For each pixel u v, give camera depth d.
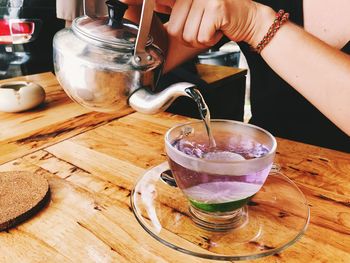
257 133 0.27
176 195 0.28
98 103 0.28
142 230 0.23
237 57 1.37
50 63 1.06
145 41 0.25
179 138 0.26
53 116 0.45
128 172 0.31
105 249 0.21
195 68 0.84
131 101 0.28
